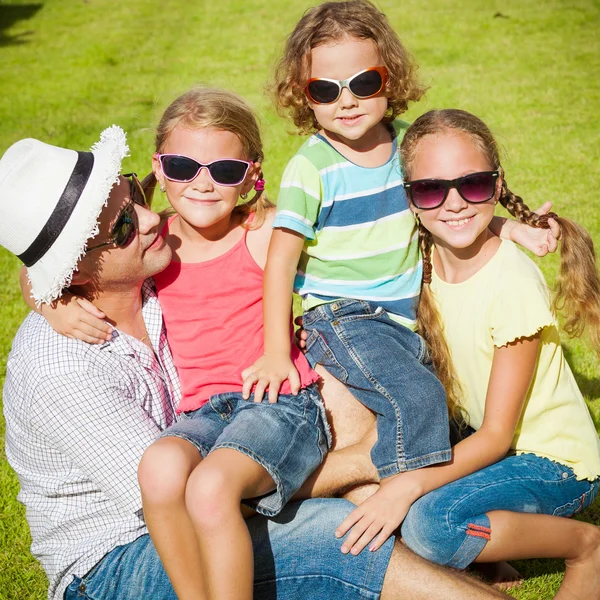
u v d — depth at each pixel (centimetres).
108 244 252
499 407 264
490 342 271
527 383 266
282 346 271
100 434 245
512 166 755
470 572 281
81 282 258
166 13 1850
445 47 1304
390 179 293
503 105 969
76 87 1241
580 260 282
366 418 287
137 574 244
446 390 293
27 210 243
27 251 247
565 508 272
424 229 294
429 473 257
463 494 253
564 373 281
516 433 278
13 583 303
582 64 1142
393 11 1611
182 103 284
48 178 245
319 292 294
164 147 286
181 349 279
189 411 273
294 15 1703
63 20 1850
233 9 1827
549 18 1445
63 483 253
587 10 1480
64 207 243
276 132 893
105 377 252
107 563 246
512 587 291
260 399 260
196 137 276
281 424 252
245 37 1530
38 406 246
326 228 290
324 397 285
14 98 1190
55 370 246
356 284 291
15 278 604
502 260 271
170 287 284
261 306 284
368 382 274
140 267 262
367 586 240
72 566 250
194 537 235
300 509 253
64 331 251
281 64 314
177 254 288
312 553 245
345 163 290
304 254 296
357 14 293
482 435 264
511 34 1362
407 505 251
